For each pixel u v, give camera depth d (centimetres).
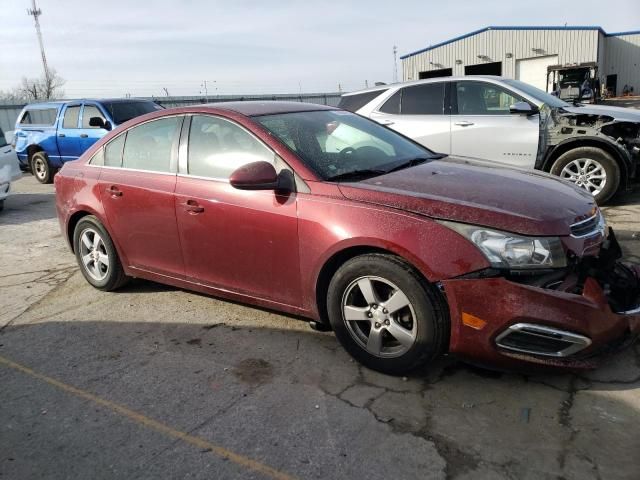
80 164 480
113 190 436
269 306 365
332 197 319
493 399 288
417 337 293
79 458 263
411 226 289
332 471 242
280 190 339
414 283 288
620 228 566
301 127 382
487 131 689
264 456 255
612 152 641
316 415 283
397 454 250
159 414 294
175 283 419
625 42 3834
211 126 387
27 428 289
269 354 352
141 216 417
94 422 291
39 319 436
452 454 248
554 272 277
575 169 667
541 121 664
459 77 727
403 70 4056
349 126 417
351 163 361
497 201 294
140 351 368
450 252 279
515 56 3559
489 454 247
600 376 304
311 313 343
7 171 913
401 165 372
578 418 268
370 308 311
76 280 529
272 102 428
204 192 374
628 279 313
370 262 300
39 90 4522
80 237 480
